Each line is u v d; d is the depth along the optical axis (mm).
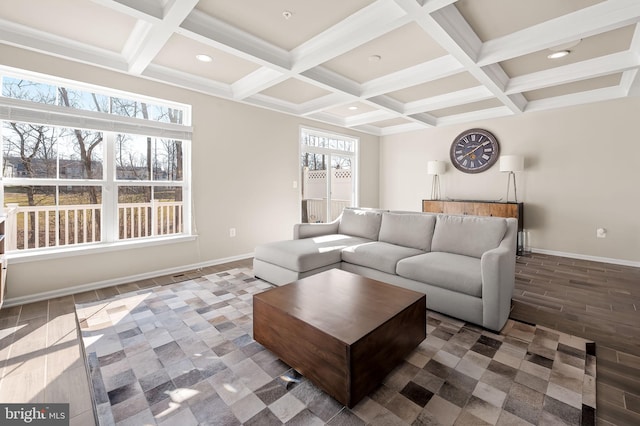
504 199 5055
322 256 2992
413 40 2725
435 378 1646
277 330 1760
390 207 6695
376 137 6754
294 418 1373
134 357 1843
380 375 1552
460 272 2299
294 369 1692
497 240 2617
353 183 6348
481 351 1914
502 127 5027
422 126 5914
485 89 3889
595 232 4270
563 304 2678
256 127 4375
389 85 3545
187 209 3775
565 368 1733
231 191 4121
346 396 1388
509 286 2369
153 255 3451
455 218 2961
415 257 2723
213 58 3115
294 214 4961
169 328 2207
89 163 3105
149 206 3561
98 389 1555
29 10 2289
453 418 1366
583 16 2305
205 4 2238
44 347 1963
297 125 4965
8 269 2613
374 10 2283
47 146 2889
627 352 1905
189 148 3721
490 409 1418
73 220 3088
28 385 1595
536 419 1355
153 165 3557
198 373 1693
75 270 2943
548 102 4469
